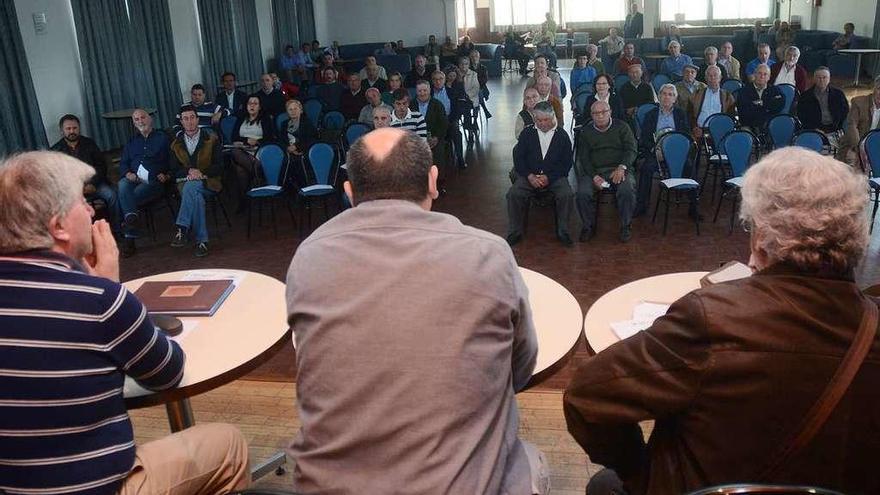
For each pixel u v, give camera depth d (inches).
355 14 705.6
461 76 370.3
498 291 48.3
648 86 313.6
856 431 40.8
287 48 557.3
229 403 115.8
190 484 65.7
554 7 780.6
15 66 290.5
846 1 572.4
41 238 56.5
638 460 54.6
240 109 294.7
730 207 227.6
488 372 47.4
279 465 96.0
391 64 612.1
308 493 47.7
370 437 45.5
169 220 251.9
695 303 44.1
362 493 45.4
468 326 46.6
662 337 45.1
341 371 46.6
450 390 45.6
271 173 228.4
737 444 43.1
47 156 59.1
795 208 41.6
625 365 46.4
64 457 55.9
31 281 55.0
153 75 394.3
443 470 44.9
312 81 521.7
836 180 41.8
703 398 43.4
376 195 52.4
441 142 263.6
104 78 348.5
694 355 43.3
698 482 45.8
